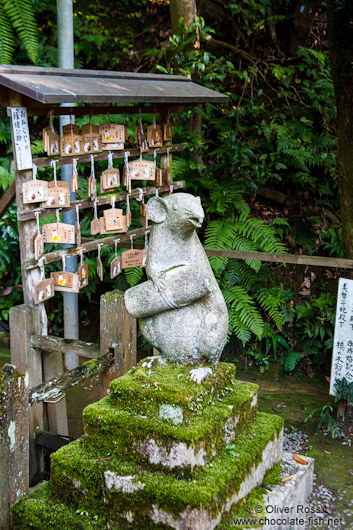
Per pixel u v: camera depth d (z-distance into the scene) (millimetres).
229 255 4641
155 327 2727
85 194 5609
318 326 5289
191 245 2627
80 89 3238
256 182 5836
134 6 7098
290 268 5746
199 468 2473
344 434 4215
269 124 6164
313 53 6414
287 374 5270
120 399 2680
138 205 5812
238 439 2812
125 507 2475
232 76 6602
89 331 5863
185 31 5449
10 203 3936
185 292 2564
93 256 5734
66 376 3246
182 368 2727
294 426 4332
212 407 2678
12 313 3416
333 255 5848
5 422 2650
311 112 6508
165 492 2350
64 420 3840
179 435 2410
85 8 6902
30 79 3129
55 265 5465
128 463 2564
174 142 5859
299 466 3088
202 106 5922
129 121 5844
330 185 6324
